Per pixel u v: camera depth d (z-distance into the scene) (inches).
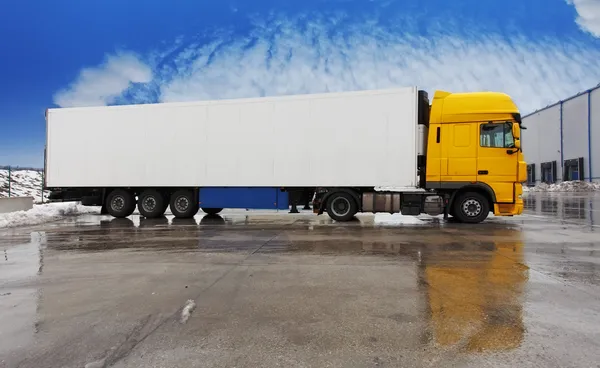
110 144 491.2
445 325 126.3
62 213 567.5
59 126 504.7
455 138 399.5
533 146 1930.4
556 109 1727.4
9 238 332.2
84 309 146.1
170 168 474.0
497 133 391.9
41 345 115.1
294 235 334.6
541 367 98.4
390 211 423.2
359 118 419.5
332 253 250.4
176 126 473.1
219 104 460.4
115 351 110.1
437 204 410.0
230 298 157.0
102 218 518.6
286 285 175.2
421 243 287.0
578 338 115.5
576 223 418.9
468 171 396.8
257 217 520.7
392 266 211.6
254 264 219.5
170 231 370.6
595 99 1480.1
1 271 208.5
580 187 1385.3
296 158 436.5
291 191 455.8
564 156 1667.1
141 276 194.7
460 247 269.3
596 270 199.8
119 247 281.1
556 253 246.5
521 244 280.8
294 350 109.3
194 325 128.6
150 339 118.0
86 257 245.3
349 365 100.5
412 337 117.1
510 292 161.6
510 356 104.3
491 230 360.2
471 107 398.0
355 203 435.2
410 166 405.4
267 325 127.9
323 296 158.2
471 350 108.3
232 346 112.3
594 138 1483.8
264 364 101.6
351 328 124.5
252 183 449.4
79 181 498.6
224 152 458.3
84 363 103.5
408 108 407.2
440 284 174.6
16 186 921.5
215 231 366.9
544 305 145.2
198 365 101.6
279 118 442.0
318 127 430.6
